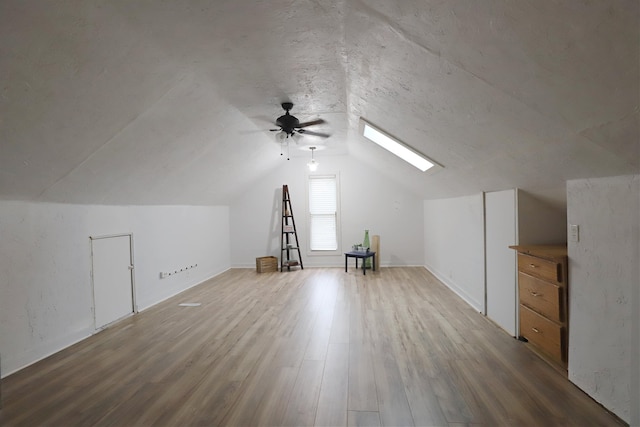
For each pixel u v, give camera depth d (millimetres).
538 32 1269
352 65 2559
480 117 2227
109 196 3664
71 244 3316
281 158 6848
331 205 7254
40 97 1952
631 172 1815
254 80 2885
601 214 2078
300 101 3500
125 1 1668
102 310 3691
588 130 1652
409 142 3785
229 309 4328
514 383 2396
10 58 1649
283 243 7258
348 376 2539
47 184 2797
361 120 3949
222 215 6965
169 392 2352
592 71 1287
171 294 5059
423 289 5195
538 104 1699
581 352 2287
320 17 1945
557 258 2477
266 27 2047
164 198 4734
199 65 2500
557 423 1944
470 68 1762
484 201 3898
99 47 1872
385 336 3320
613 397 2000
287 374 2584
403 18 1660
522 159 2482
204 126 3551
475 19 1398
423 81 2205
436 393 2285
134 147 3068
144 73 2279
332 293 5027
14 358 2725
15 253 2762
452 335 3320
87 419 2061
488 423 1960
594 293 2156
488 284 3838
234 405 2184
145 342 3281
